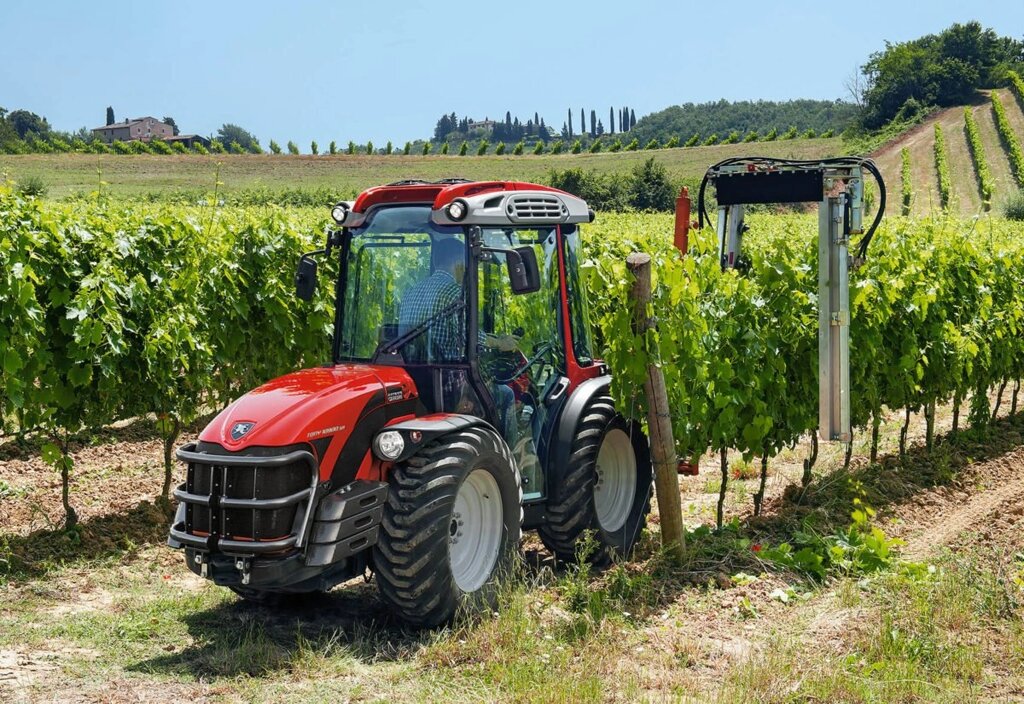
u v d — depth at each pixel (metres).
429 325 5.72
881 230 10.16
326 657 5.03
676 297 6.75
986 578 5.92
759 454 8.03
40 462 9.57
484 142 101.88
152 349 7.91
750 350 7.71
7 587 6.26
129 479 9.13
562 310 6.43
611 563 6.62
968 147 79.19
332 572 5.16
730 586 6.11
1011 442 11.20
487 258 5.77
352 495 5.07
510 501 5.70
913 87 100.44
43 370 7.43
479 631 5.18
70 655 5.08
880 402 9.64
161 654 5.13
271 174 77.88
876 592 5.88
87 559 6.92
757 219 22.83
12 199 7.50
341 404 5.16
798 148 95.12
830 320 7.15
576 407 6.31
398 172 82.62
